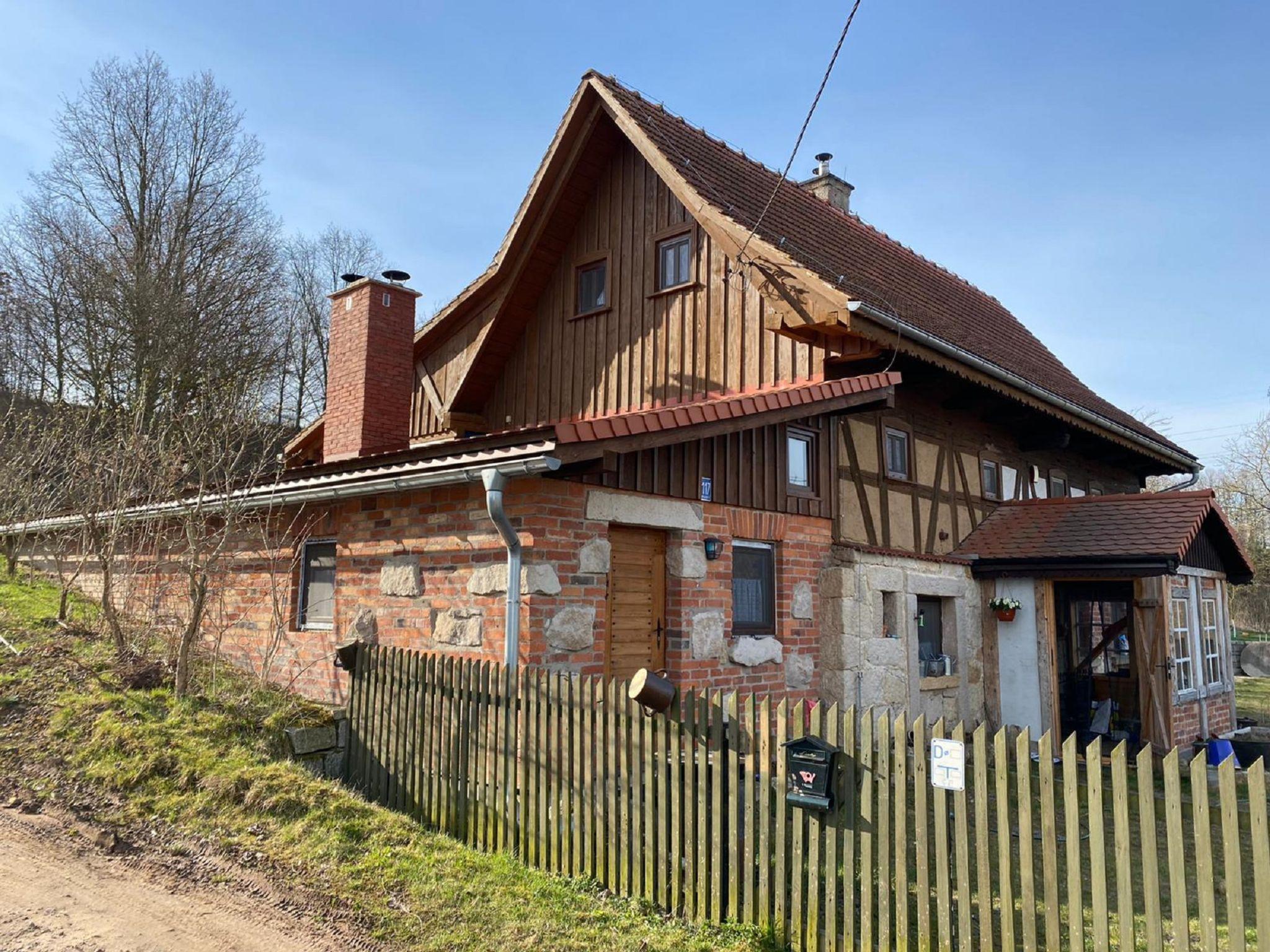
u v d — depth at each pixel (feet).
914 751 14.21
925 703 36.35
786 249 33.65
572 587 23.80
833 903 14.84
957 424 43.34
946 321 41.52
